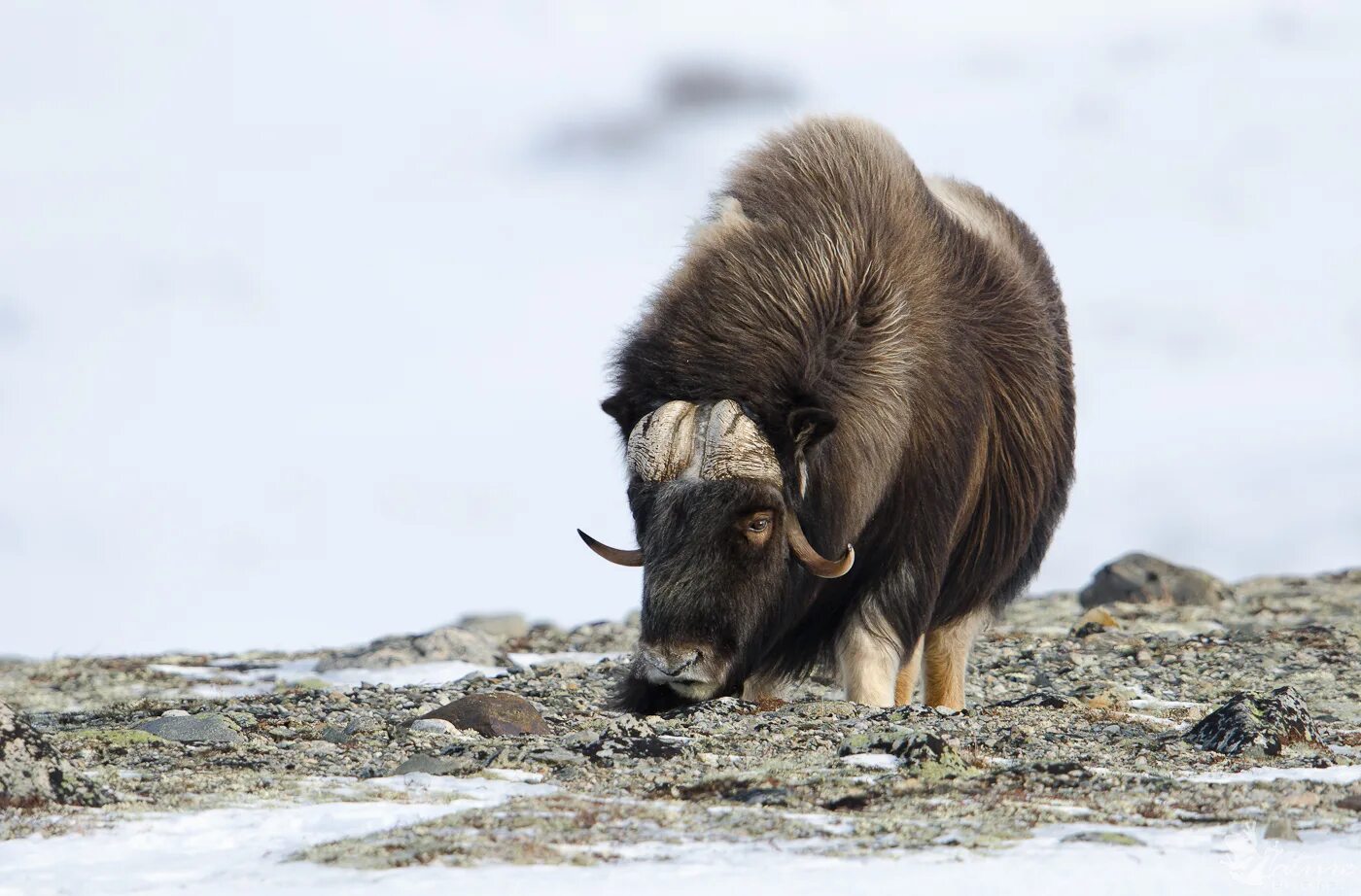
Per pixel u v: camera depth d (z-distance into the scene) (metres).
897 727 25.53
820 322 26.58
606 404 26.94
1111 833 18.11
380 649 47.06
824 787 20.80
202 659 52.88
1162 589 56.28
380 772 22.77
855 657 28.64
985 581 32.00
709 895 15.30
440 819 18.98
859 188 28.58
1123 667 39.62
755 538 24.84
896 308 27.61
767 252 27.00
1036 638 45.47
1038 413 31.94
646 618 24.67
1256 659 40.06
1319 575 68.06
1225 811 19.70
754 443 25.09
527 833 18.25
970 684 37.72
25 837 18.41
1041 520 33.91
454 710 27.27
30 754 20.45
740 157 29.97
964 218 33.19
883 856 17.11
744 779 21.20
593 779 21.98
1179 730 26.92
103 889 15.98
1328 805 20.11
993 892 15.48
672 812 19.45
